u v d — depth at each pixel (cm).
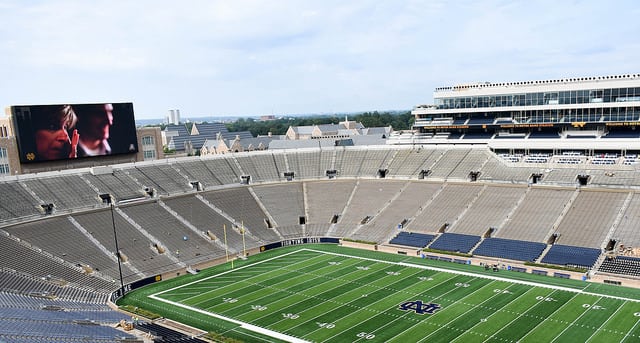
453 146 10062
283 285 6469
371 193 9650
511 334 4681
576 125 8950
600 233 6906
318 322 5197
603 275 6084
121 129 9069
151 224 8062
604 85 8356
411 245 7844
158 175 9362
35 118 8006
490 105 9738
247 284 6588
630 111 8181
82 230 7412
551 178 8331
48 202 7712
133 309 5719
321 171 10506
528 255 6869
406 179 9719
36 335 3994
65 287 6131
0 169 7931
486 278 6381
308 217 9362
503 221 7794
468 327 4891
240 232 8619
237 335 4944
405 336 4756
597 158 8338
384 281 6431
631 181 7606
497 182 8725
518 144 9138
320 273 6912
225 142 17888
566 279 6228
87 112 8606
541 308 5281
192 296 6219
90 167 8794
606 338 4491
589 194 7694
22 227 7044
